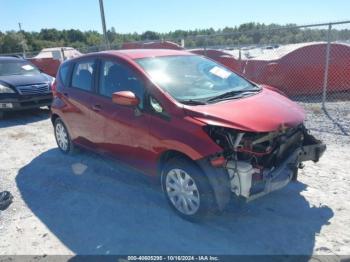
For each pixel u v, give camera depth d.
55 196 4.58
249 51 12.31
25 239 3.65
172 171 3.77
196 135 3.42
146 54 4.62
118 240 3.54
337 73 9.93
